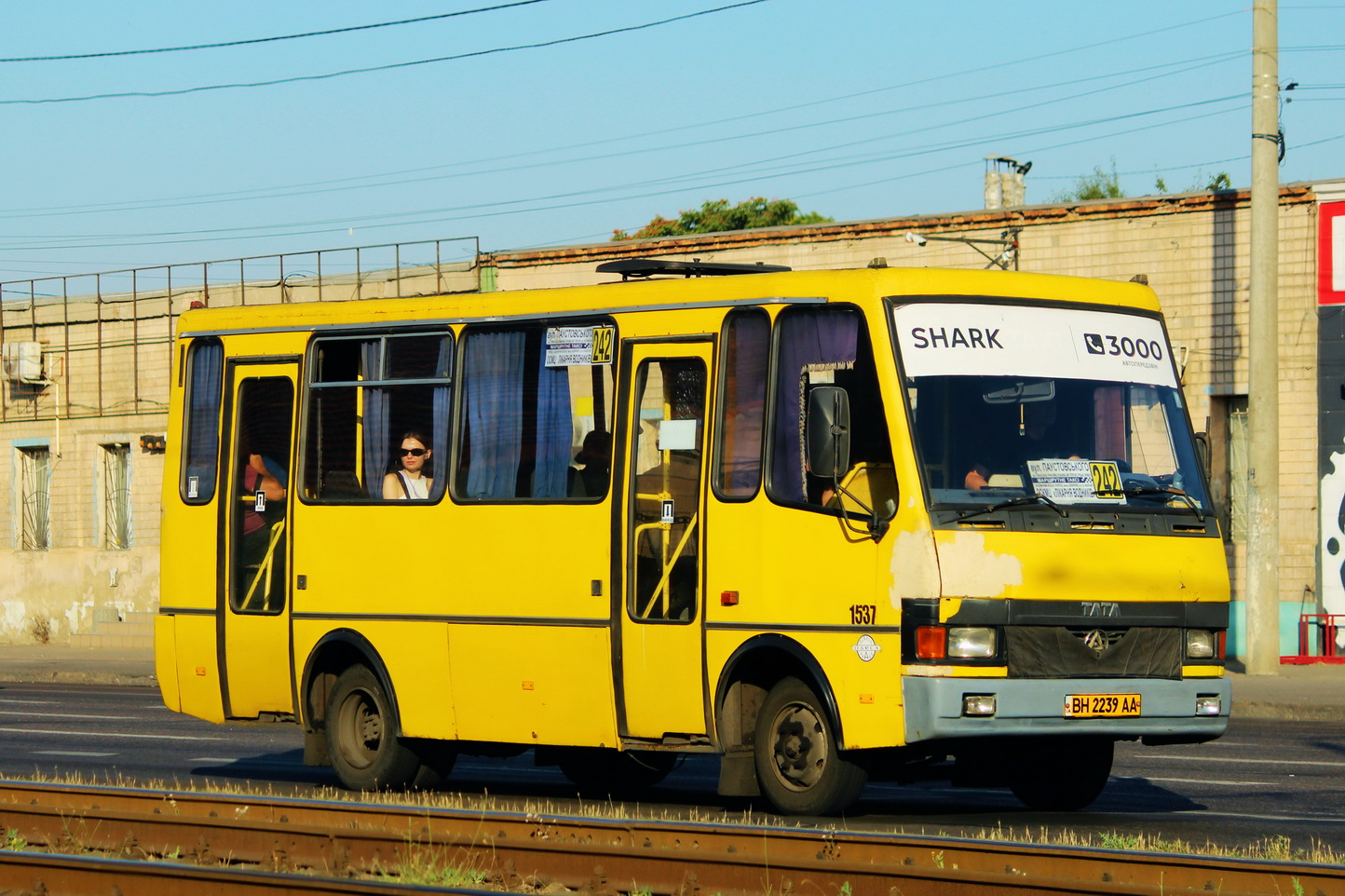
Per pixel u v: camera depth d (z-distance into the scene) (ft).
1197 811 44.78
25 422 145.18
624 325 43.24
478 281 133.28
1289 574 102.47
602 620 42.68
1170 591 39.40
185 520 51.67
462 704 45.39
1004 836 38.42
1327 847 36.99
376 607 47.29
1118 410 40.65
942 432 38.55
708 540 40.91
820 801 39.04
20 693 98.32
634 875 32.78
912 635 37.40
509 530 44.65
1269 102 90.94
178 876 31.60
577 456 43.73
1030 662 37.78
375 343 48.44
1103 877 30.96
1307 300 101.81
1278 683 88.58
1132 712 38.75
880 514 38.22
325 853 35.91
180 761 60.18
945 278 40.01
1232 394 104.53
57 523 143.74
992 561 37.58
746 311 41.19
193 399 52.21
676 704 41.27
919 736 37.11
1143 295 42.70
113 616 137.90
